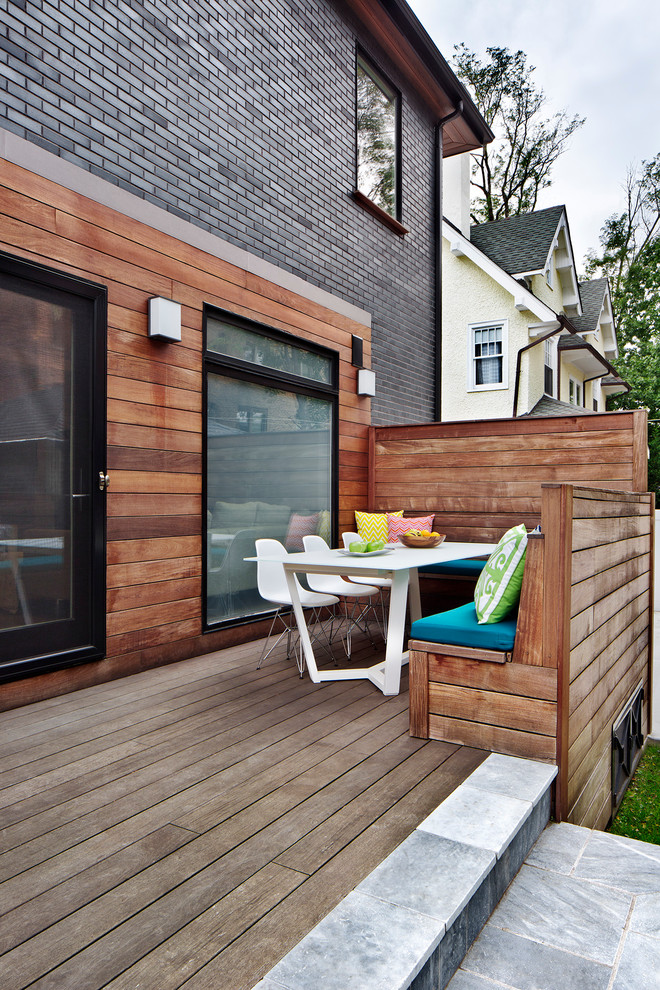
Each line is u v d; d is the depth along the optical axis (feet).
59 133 10.13
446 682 8.41
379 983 3.94
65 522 10.13
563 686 7.64
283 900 4.95
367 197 19.26
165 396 11.94
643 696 15.06
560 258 44.06
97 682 10.72
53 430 9.96
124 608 11.14
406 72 21.59
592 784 9.36
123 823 6.15
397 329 21.16
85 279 10.36
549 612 7.75
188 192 12.65
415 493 18.07
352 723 9.10
